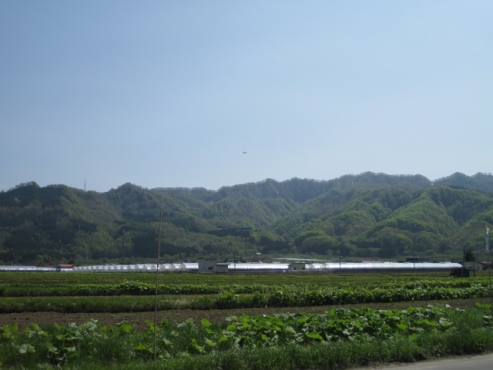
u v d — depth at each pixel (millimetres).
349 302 35875
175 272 90938
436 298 40094
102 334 15172
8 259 136750
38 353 13062
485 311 22359
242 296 32781
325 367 13164
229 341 14719
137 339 14922
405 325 17609
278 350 13281
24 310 28531
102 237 156625
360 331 16812
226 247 170625
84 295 39969
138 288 41719
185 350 14219
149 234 160500
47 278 59531
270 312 27953
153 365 11836
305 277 69938
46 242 150500
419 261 130625
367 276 75562
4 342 14250
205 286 43625
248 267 106250
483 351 15898
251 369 12414
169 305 30016
